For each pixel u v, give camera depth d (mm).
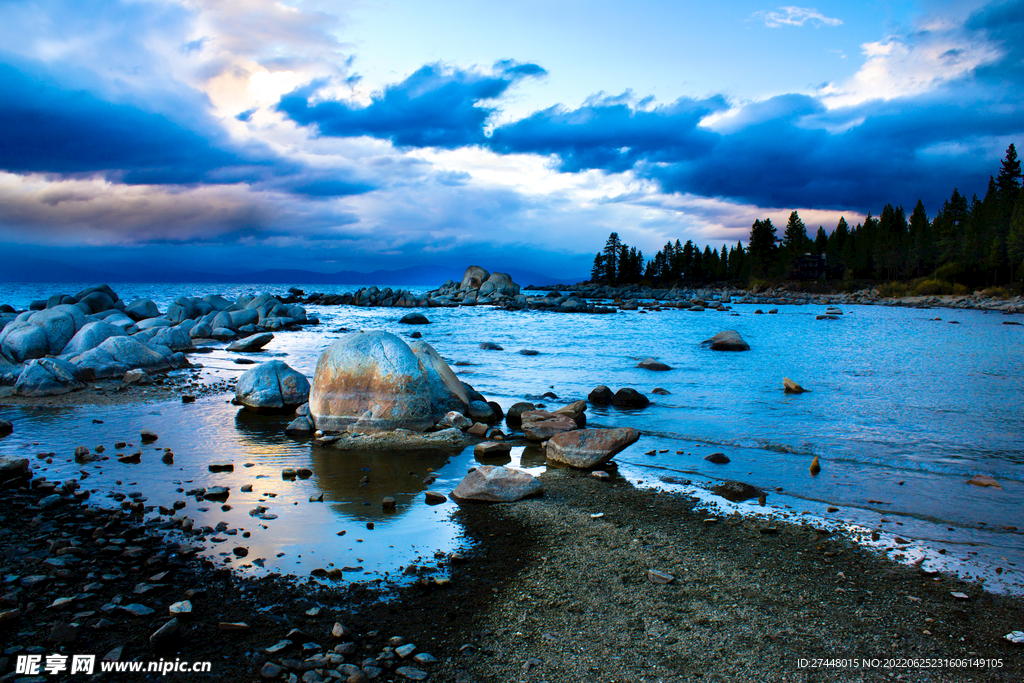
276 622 5289
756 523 8109
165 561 6426
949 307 75875
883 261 113688
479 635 5246
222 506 8258
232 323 39594
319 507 8414
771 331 42594
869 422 14312
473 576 6426
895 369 23203
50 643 4758
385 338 13531
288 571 6348
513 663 4824
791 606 5871
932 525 8102
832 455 11602
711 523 8086
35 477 9367
